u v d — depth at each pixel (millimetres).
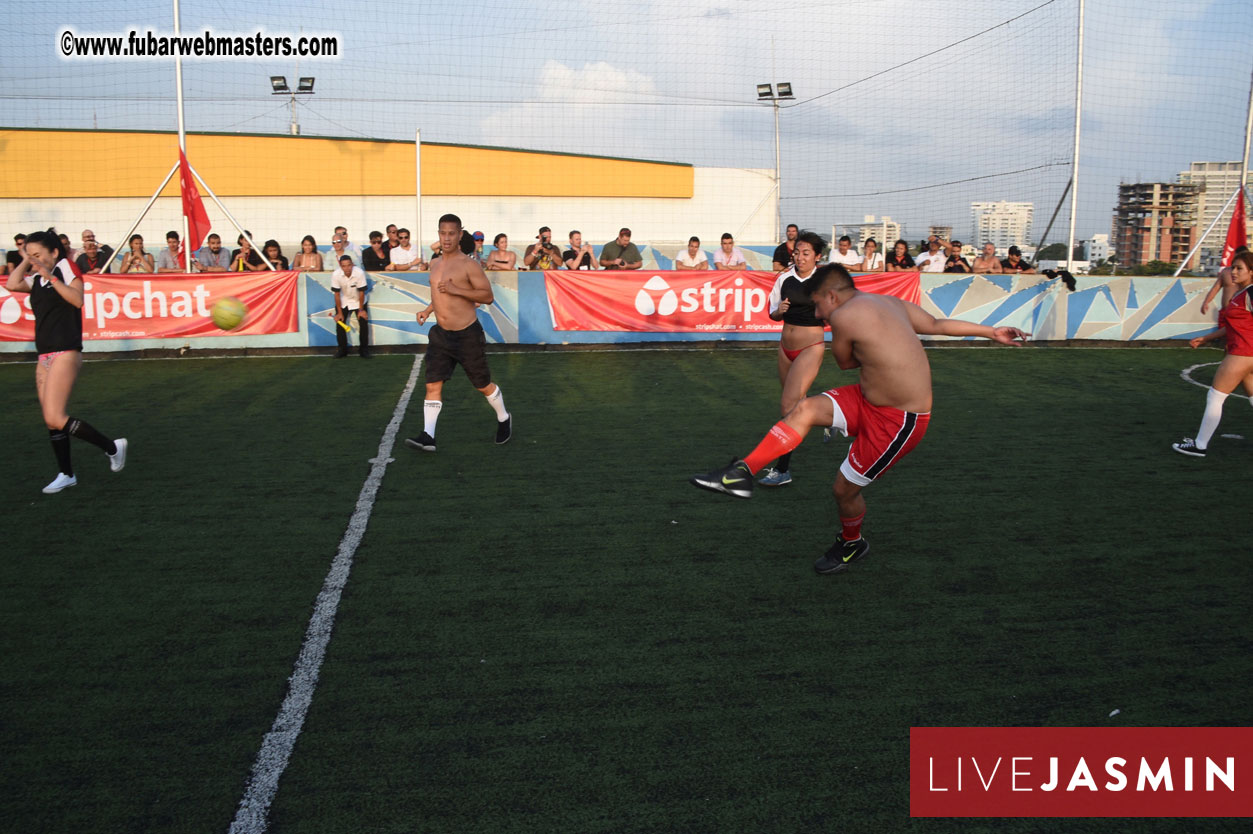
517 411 8242
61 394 5645
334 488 5785
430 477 6047
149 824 2566
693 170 29781
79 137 25688
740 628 3785
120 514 5258
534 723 3066
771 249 25234
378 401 8664
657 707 3172
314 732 3010
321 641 3646
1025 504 5477
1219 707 3201
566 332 12438
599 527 5043
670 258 27078
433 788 2719
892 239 21203
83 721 3076
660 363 11141
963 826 2592
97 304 11406
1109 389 9516
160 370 10500
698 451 6762
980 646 3635
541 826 2555
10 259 11180
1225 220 16344
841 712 3145
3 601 4039
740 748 2932
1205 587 4234
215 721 3078
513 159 28438
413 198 27875
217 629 3764
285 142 26844
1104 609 3988
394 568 4430
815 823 2586
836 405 4074
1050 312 13281
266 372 10352
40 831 2539
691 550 4688
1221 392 6527
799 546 4750
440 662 3484
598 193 29219
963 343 13188
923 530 5004
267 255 13172
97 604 4008
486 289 6504
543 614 3916
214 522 5117
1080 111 14609
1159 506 5453
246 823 2566
